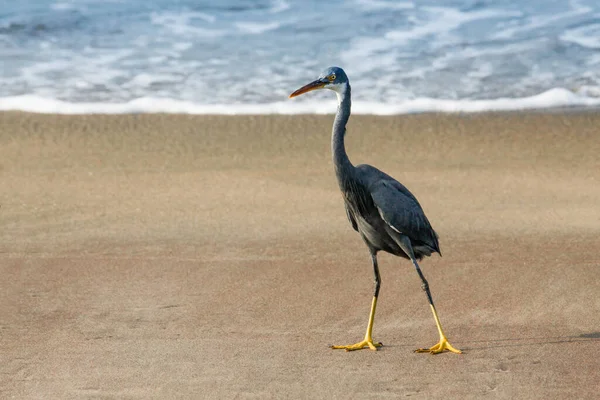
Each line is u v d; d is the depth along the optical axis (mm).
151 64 24828
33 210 15203
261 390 8742
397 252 10172
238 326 10500
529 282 11781
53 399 8555
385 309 11055
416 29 27859
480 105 21734
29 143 19250
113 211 15219
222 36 27359
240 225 14469
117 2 30547
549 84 23109
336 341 10070
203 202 15781
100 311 10945
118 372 9180
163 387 8812
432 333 10281
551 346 9773
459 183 16984
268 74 24062
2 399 8547
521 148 19203
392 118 21000
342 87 10070
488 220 14750
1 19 28344
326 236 13898
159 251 13117
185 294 11500
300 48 26188
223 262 12641
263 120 20969
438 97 22281
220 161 18391
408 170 17812
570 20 28391
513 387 8742
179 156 18688
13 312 10883
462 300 11273
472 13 29484
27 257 12789
